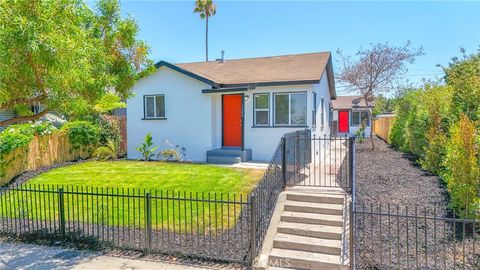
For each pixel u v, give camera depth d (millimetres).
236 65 16281
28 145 11711
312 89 12617
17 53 4293
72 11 4957
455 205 6391
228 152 12836
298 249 6008
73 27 4801
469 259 5141
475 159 6148
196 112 13688
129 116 14906
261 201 6391
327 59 15305
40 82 4922
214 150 13203
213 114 13656
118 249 6148
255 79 13273
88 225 6906
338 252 5742
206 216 7262
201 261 5625
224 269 5363
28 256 5930
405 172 10203
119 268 5410
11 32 3967
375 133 31219
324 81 16859
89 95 5879
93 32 6402
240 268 5391
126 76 7266
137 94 14656
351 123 33969
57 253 6047
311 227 6445
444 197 7430
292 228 6402
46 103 5332
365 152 16047
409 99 15820
